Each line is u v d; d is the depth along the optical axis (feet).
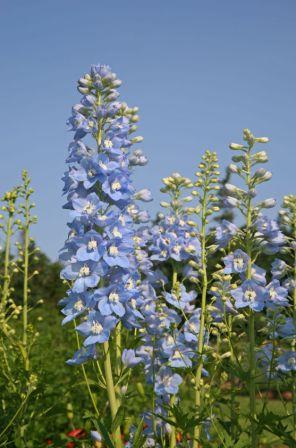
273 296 5.49
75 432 6.61
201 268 5.65
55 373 7.55
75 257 5.28
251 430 5.18
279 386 5.57
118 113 5.98
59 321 13.20
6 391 6.18
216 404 5.59
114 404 5.18
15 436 5.90
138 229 6.00
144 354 5.79
